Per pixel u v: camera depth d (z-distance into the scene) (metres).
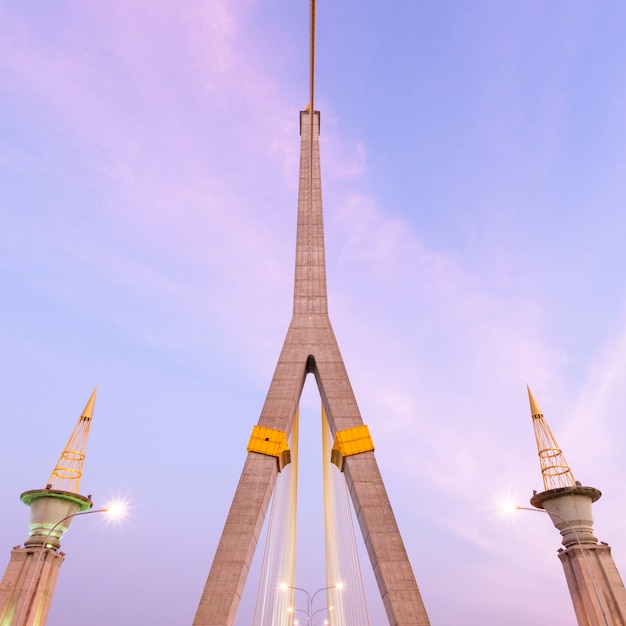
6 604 29.25
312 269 39.41
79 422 39.19
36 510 33.66
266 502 29.45
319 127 48.53
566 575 34.59
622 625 30.48
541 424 42.78
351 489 31.16
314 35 35.34
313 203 43.16
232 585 25.31
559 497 36.44
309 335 35.69
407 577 25.83
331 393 32.88
